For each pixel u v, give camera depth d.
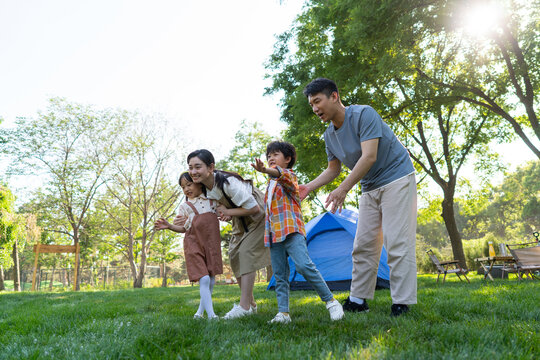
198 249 3.24
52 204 21.84
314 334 2.23
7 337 2.78
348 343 1.93
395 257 2.94
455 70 13.50
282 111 15.70
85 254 32.44
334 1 11.91
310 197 18.30
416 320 2.58
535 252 8.01
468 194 18.20
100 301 6.06
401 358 1.57
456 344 1.84
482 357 1.58
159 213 23.25
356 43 10.66
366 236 3.25
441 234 52.81
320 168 13.52
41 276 26.75
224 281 27.56
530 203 42.22
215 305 4.54
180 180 3.38
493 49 11.93
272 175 2.82
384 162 3.08
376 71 11.16
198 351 1.84
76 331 2.78
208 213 3.34
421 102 11.78
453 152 15.77
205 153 3.23
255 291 7.73
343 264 7.59
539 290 4.60
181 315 3.54
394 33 9.34
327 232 8.19
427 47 11.74
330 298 2.84
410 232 2.98
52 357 1.97
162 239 30.06
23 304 6.18
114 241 27.08
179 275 37.91
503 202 46.47
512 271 8.78
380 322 2.56
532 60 10.93
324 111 3.17
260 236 3.31
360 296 3.28
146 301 5.65
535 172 40.72
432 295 4.60
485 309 3.00
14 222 20.73
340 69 11.86
